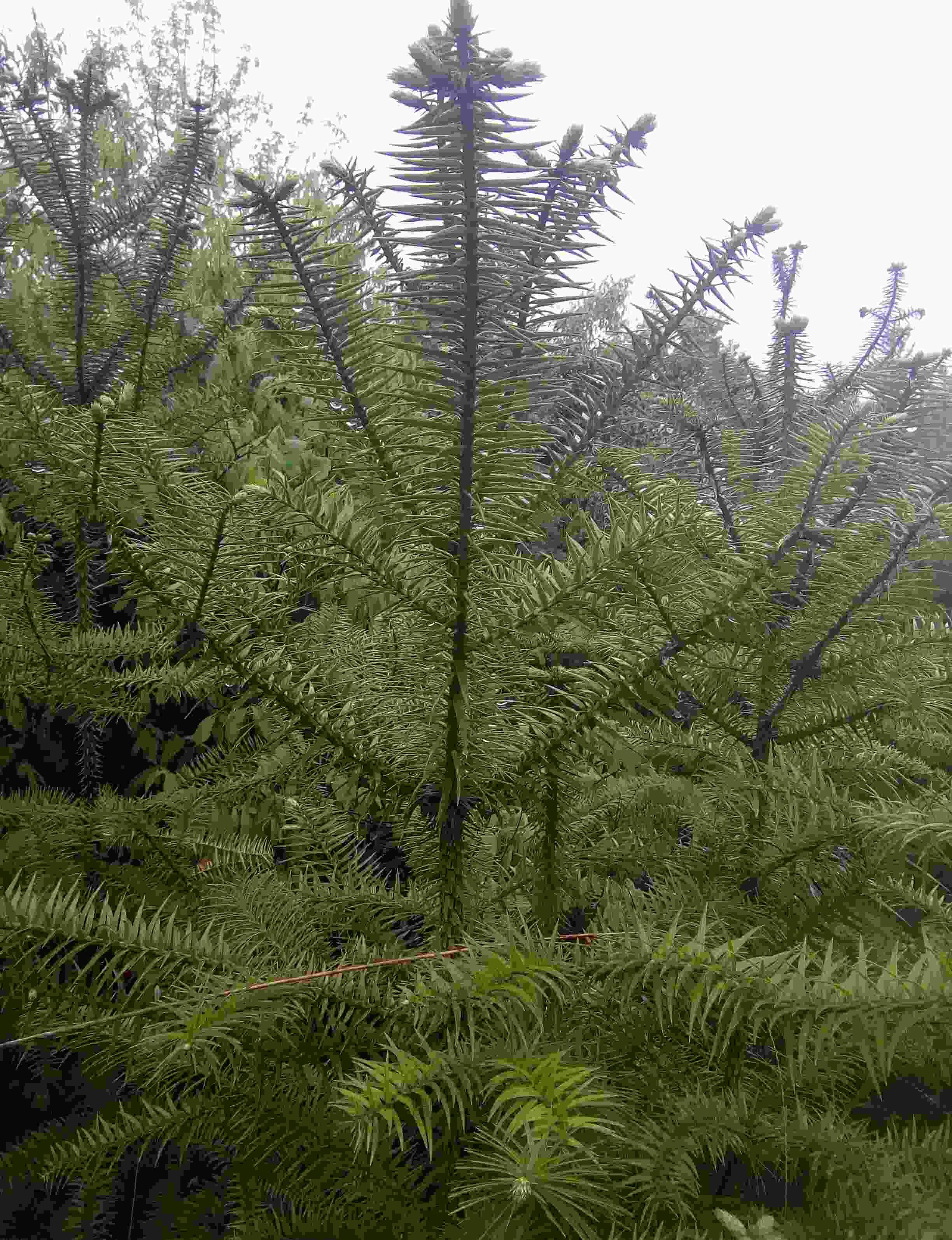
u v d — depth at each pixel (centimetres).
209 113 171
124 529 86
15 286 175
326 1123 78
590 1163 61
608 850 101
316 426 108
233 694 115
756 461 133
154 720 162
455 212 56
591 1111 67
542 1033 69
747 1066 83
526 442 66
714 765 103
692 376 146
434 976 62
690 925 81
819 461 98
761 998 54
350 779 84
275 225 68
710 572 84
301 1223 79
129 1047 75
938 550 94
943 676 100
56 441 90
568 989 67
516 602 77
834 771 98
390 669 96
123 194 206
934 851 78
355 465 76
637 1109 73
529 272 66
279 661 82
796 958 58
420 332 63
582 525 101
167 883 119
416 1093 54
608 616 96
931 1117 80
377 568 73
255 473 111
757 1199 71
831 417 102
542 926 89
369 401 73
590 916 99
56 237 173
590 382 98
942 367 113
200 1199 96
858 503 109
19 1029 82
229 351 166
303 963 85
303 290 70
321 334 71
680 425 116
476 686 80
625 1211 60
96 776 151
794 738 106
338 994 74
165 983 74
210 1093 81
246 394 162
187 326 196
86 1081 112
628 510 84
